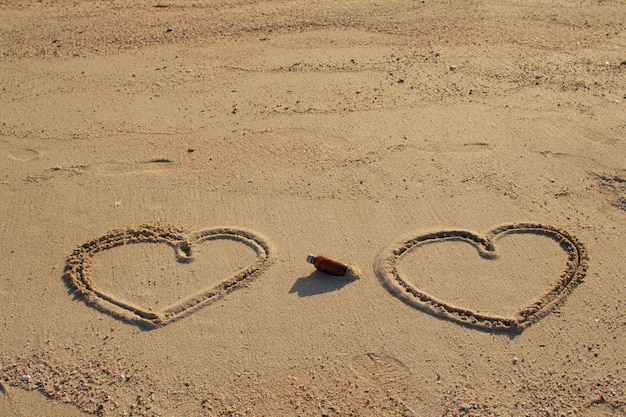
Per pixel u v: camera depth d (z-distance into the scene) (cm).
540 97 266
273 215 210
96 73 291
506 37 311
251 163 233
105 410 159
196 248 198
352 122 253
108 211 214
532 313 177
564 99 264
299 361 167
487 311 178
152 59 301
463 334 173
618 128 246
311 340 172
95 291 186
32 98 275
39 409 159
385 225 204
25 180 228
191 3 352
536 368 164
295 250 197
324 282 187
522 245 197
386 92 271
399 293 183
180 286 187
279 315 178
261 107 264
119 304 183
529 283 185
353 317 178
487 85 274
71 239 203
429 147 238
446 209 210
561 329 173
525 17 328
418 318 177
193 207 214
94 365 168
